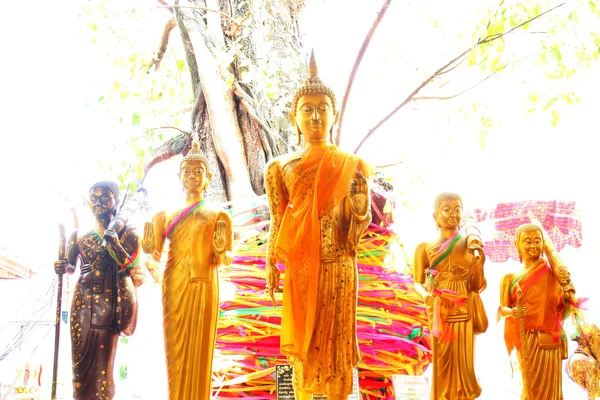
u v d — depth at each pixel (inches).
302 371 145.9
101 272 163.0
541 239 186.9
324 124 155.9
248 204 214.1
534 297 183.0
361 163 156.1
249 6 274.2
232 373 176.1
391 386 181.0
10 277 290.8
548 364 180.2
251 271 186.4
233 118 252.4
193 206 160.1
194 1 273.9
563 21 264.7
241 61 264.8
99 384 157.4
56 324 163.3
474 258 171.6
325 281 148.9
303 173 153.8
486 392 258.8
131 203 173.0
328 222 151.1
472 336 168.4
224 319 179.9
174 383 149.8
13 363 274.4
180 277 154.6
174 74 324.2
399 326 186.9
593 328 191.5
